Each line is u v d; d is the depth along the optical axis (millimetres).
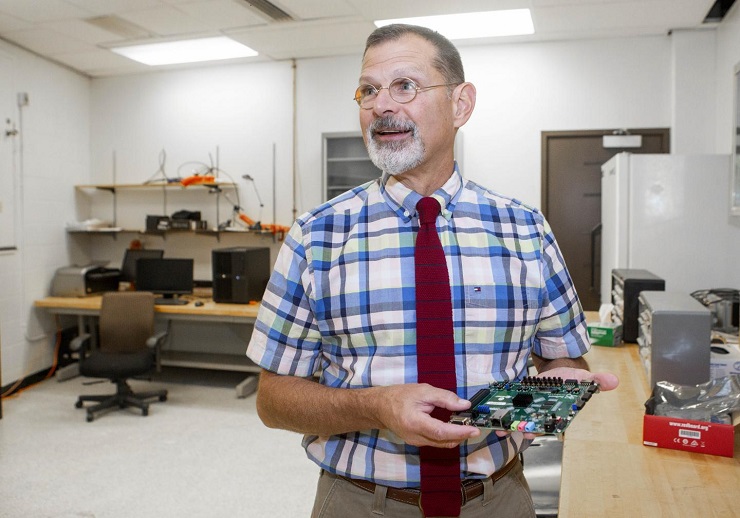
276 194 5520
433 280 1037
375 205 1120
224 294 4996
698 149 4539
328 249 1093
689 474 1472
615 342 2904
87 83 5934
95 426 4215
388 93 1046
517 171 4980
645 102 4734
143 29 4551
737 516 1263
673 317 2006
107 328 4676
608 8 4082
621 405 2018
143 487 3270
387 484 1058
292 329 1110
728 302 3090
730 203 3721
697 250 3830
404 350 1042
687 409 1706
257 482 3352
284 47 5027
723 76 4270
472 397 1007
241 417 4434
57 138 5539
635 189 3885
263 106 5520
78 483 3307
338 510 1106
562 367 1145
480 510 1074
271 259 5582
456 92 1106
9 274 5023
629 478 1451
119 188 5914
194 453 3750
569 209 4941
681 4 3988
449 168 1132
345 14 4219
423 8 4098
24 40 4848
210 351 5812
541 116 4918
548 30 4590
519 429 892
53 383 5293
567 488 1400
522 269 1103
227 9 4125
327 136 5078
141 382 5367
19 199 5113
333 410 1000
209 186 5434
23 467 3510
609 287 4223
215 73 5633
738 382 1726
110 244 5973
